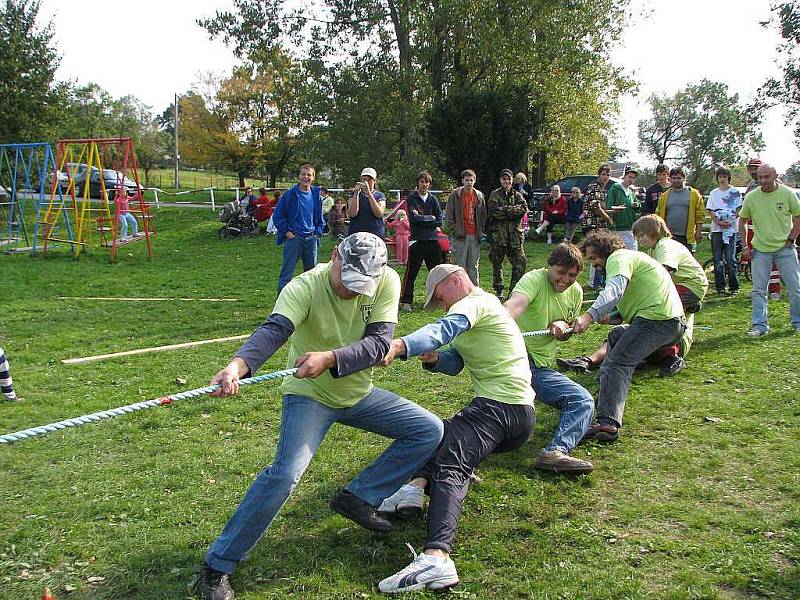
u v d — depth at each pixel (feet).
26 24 81.97
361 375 11.78
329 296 11.29
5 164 80.07
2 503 14.06
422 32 78.28
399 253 50.72
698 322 28.48
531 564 11.75
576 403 15.48
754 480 14.52
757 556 11.71
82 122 132.67
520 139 74.84
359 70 82.79
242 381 10.85
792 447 16.03
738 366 22.07
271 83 132.98
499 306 13.34
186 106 139.74
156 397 20.76
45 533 12.87
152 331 30.01
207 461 16.05
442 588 11.03
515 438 12.96
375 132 84.74
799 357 22.74
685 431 17.10
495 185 75.97
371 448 16.48
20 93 80.89
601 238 18.02
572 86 89.71
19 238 61.87
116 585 11.34
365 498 12.08
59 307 35.37
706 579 11.14
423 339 11.69
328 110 84.53
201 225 74.79
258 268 49.80
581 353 24.68
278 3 82.58
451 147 74.54
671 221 33.40
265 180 183.11
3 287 40.88
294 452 11.05
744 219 26.22
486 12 79.97
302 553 12.11
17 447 16.80
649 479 14.70
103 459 16.24
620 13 91.86
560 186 76.48
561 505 13.71
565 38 83.82
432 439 12.14
